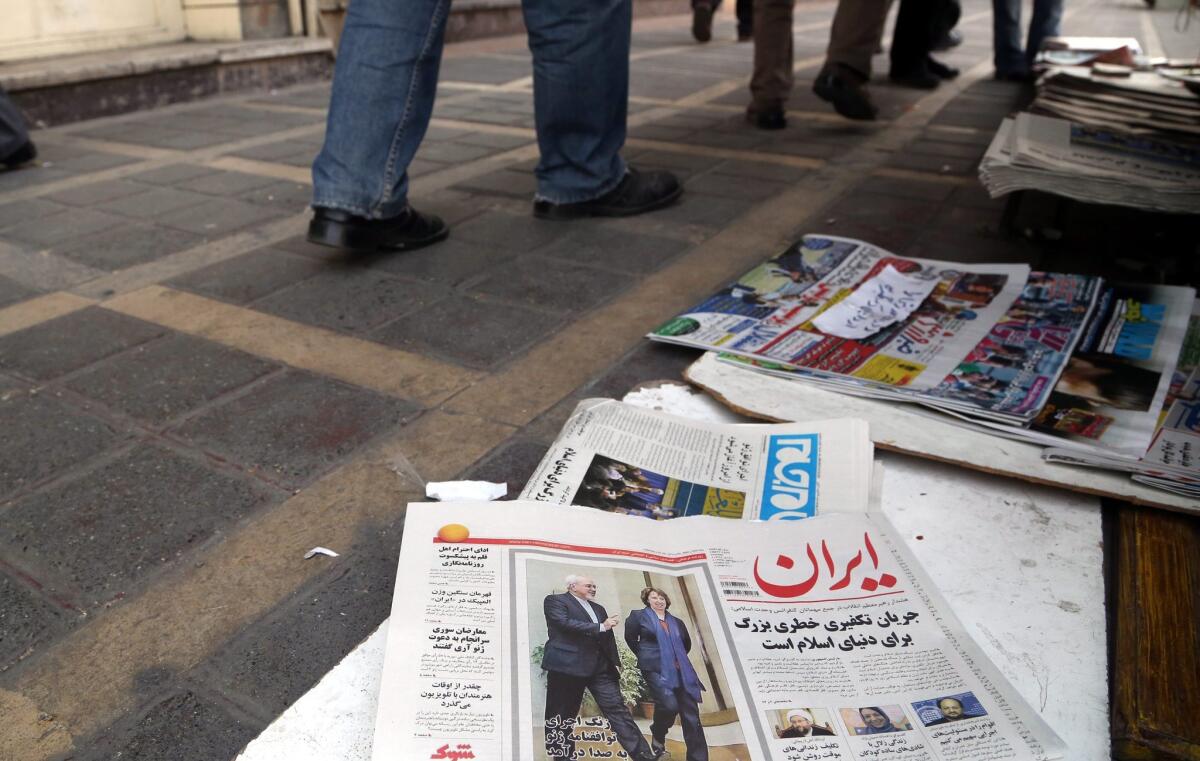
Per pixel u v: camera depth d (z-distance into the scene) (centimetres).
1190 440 124
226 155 319
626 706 83
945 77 485
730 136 347
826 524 107
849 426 127
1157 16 817
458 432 136
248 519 116
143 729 85
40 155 322
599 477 119
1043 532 112
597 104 229
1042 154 196
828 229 233
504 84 465
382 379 153
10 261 212
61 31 409
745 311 171
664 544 103
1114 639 94
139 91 405
